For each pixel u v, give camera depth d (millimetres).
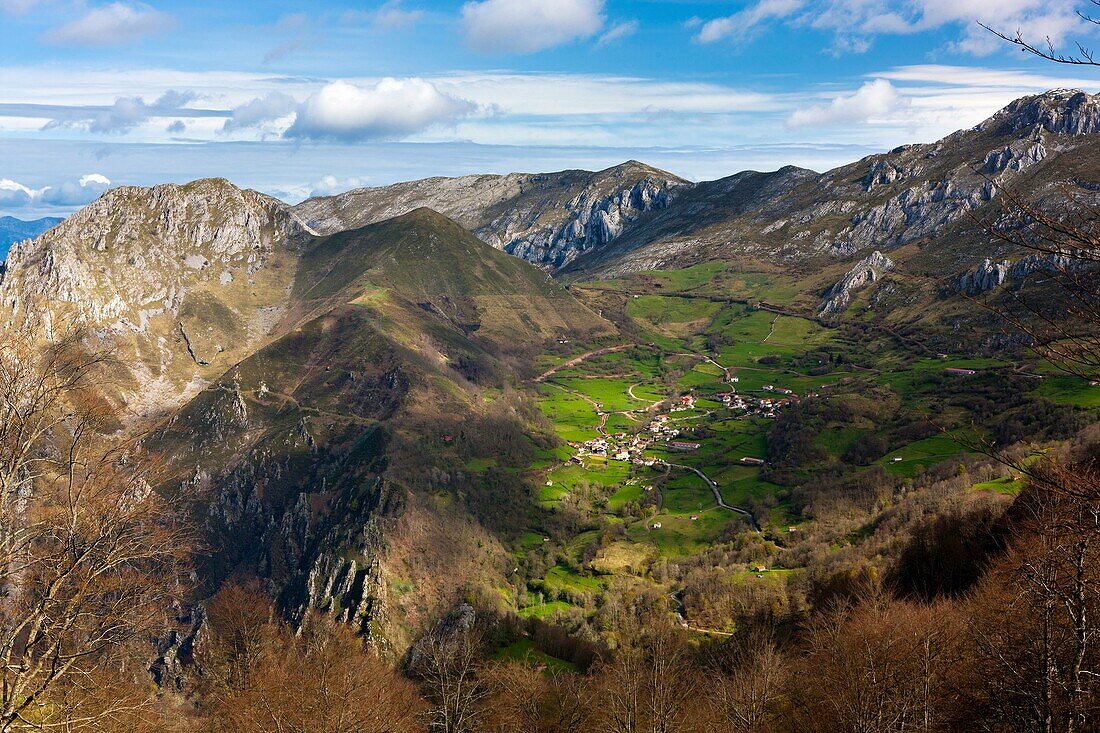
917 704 41625
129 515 36594
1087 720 28406
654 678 53469
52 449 36969
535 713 59156
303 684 54781
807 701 50469
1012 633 35688
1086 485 18531
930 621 46531
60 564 32906
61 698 35906
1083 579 25719
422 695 67188
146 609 41062
